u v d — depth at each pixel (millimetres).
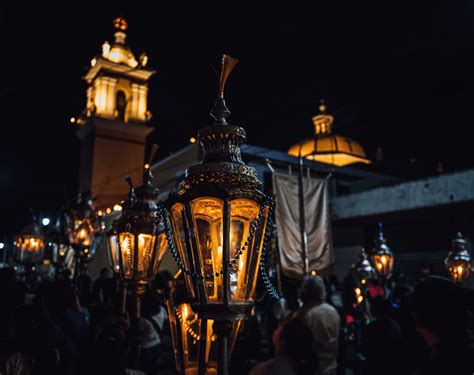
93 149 21219
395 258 16484
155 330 4695
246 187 1937
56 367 2641
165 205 2020
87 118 22484
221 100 2219
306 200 9414
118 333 2645
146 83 23328
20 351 2586
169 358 4613
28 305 2768
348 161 22953
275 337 2902
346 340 6055
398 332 3600
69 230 5785
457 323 1646
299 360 2752
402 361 3434
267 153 14172
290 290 7363
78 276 5699
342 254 17828
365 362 3695
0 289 4328
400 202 14906
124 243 2969
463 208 13578
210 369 2289
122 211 3184
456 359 1577
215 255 1980
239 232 2029
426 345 3541
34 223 7805
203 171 1981
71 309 4098
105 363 2533
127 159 21922
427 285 1755
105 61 22078
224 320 1854
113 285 7645
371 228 17156
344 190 19719
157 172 17797
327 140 23125
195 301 1922
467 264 5633
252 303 2008
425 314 1710
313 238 9320
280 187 9031
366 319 6273
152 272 2984
